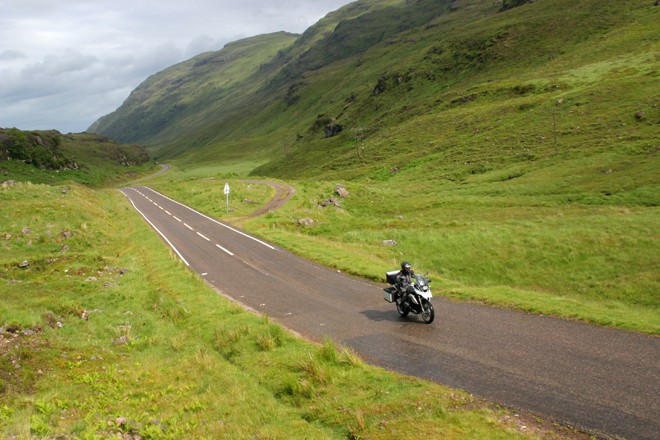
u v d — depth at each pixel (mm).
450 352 10477
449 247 29953
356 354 11031
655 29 126438
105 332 14547
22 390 9773
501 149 83562
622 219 32812
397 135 125812
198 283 19750
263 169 172500
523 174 66625
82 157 159125
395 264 22109
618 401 7469
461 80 171750
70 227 34531
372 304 15336
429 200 53750
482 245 29422
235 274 21609
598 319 11422
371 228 39438
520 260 26688
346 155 134250
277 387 9625
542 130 85438
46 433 7738
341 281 18750
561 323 11594
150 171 195375
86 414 8805
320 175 115875
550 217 39031
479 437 6711
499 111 107625
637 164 55812
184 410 9070
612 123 75938
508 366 9320
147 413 8930
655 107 75438
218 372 10758
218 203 50312
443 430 6996
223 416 8625
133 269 23547
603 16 153500
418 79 191750
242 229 34812
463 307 13930
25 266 23016
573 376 8539
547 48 152125
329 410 8281
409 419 7473
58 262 24125
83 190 69062
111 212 52125
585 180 54875
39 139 125312
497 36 180125
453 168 81500
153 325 15156
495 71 158000
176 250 28672
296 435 7559
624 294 21203
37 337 12812
